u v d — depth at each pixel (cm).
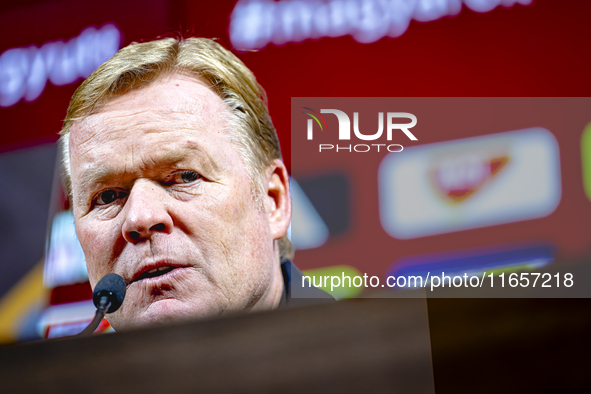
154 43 198
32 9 440
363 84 397
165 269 173
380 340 84
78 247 390
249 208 187
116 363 87
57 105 429
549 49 387
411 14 399
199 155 181
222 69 196
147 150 179
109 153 181
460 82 393
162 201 176
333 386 83
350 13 402
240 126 193
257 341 85
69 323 380
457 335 85
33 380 88
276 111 397
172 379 85
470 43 394
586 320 84
